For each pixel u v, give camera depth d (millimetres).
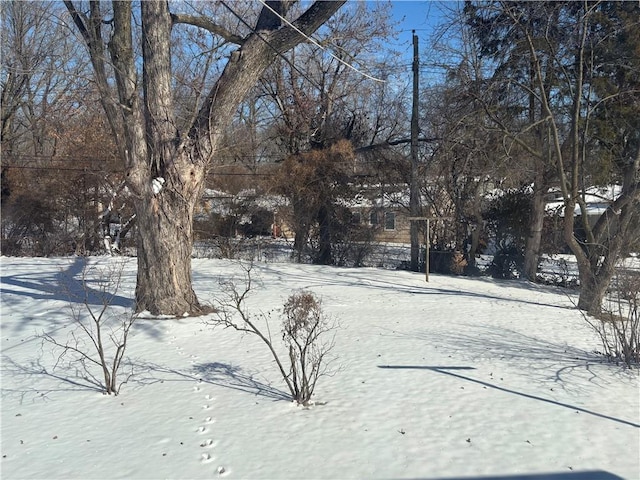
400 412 6645
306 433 6059
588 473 5086
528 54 16953
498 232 24766
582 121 18453
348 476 5070
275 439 5918
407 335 10805
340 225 26906
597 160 19859
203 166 12281
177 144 12094
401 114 29609
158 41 11727
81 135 29016
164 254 11898
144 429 6309
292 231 27875
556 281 22938
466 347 9852
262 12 12359
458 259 24172
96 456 5645
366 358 9062
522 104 20125
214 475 5156
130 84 11086
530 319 12758
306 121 28438
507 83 18250
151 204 11750
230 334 10758
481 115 18844
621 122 19062
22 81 32281
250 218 28094
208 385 7789
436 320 12461
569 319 12820
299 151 29062
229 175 28391
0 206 28719
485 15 19094
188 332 10922
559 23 16250
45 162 30562
